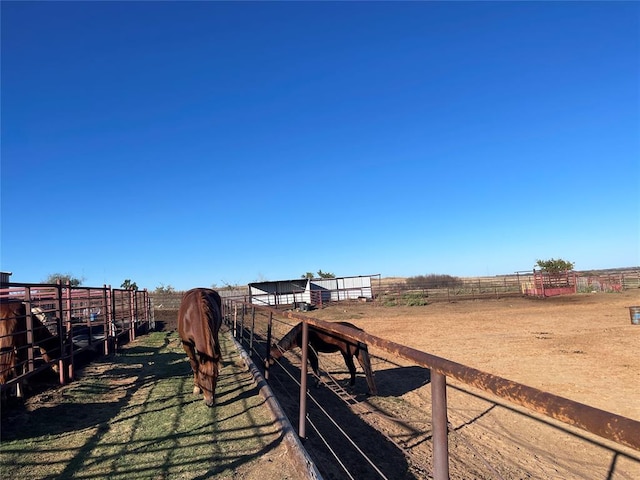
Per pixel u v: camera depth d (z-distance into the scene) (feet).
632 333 51.34
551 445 20.18
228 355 35.47
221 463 14.16
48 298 29.12
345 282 151.43
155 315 104.22
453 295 139.74
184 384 25.53
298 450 14.01
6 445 15.97
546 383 30.07
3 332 21.20
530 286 136.05
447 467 6.26
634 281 157.58
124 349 41.98
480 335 53.31
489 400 26.37
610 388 28.58
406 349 7.38
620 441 3.51
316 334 25.64
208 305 20.99
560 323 62.85
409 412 23.54
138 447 15.71
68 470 13.88
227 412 19.40
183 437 16.57
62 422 18.79
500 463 17.98
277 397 22.63
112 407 21.27
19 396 21.74
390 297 130.11
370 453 17.51
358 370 33.88
